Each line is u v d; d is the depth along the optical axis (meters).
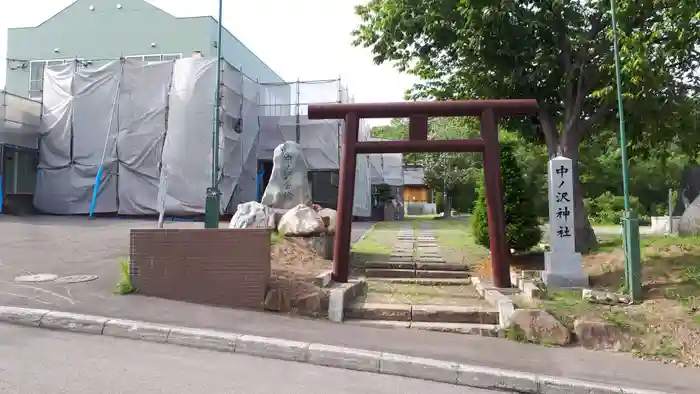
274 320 7.57
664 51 10.91
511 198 12.75
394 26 13.66
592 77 12.84
